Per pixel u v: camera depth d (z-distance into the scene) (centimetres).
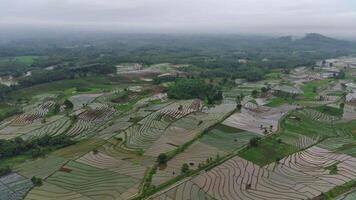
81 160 9319
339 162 9200
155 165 8906
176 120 12650
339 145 10488
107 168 8819
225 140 10681
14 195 7562
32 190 7769
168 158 9269
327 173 8569
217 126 11962
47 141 10362
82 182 8119
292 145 10375
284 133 11425
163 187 7781
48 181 8194
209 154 9606
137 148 10100
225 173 8500
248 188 7781
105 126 12175
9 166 9031
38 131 11706
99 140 10775
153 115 13275
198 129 11656
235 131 11488
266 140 10675
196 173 8456
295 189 7794
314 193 7619
